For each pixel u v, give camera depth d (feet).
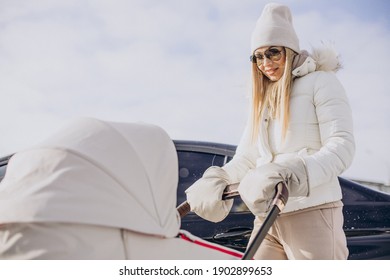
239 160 8.70
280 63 7.98
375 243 11.35
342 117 7.51
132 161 5.97
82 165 5.57
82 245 5.22
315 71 7.92
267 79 8.39
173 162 6.44
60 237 5.15
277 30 7.82
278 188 6.59
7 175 5.82
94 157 5.66
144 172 6.01
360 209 11.80
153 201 5.96
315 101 7.68
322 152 7.27
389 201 12.17
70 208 5.20
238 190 7.20
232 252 6.59
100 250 5.32
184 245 6.15
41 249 5.12
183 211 8.38
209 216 8.13
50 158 5.59
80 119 6.31
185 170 12.75
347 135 7.42
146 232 5.58
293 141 7.75
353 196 12.03
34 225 5.16
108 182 5.63
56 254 5.11
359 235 11.46
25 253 5.15
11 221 5.15
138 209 5.73
